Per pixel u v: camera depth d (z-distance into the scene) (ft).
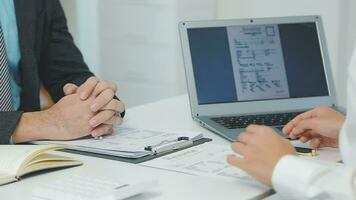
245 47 5.34
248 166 3.24
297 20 5.51
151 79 8.80
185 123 5.07
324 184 2.91
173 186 3.28
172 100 6.19
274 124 4.84
